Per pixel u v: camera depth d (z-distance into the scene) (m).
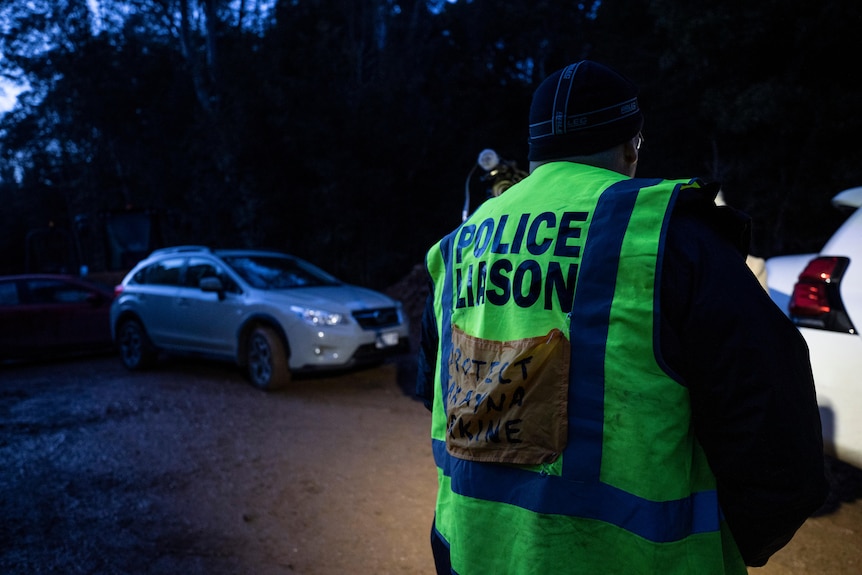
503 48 22.88
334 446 5.20
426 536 3.61
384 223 18.50
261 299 7.27
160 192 24.14
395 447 5.12
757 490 1.12
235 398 6.90
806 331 3.21
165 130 24.33
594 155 1.38
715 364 1.09
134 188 27.00
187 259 8.41
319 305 7.04
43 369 9.60
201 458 5.03
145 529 3.82
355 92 18.23
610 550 1.14
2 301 9.64
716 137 12.05
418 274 13.34
